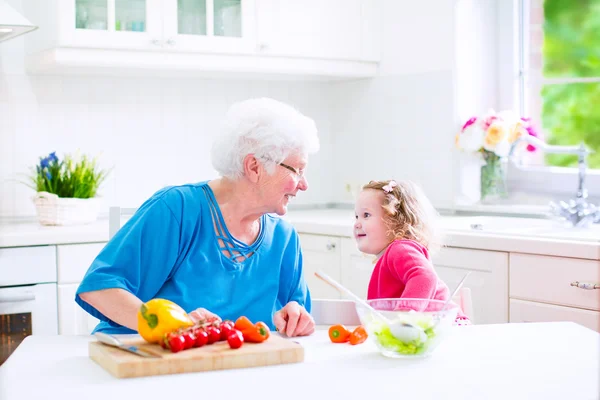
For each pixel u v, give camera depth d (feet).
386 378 4.12
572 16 10.89
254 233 6.14
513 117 10.79
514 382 4.04
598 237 8.04
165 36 10.35
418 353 4.54
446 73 11.28
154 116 11.89
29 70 10.94
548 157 11.27
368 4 12.04
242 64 11.00
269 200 5.93
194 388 3.93
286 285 6.34
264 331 4.64
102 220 11.16
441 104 11.39
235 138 5.80
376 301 4.78
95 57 10.05
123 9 10.16
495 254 8.64
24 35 10.94
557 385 3.99
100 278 5.37
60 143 11.26
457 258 9.05
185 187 6.05
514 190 11.53
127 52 10.23
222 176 6.12
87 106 11.42
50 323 9.39
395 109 12.10
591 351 4.70
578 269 7.90
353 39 11.91
